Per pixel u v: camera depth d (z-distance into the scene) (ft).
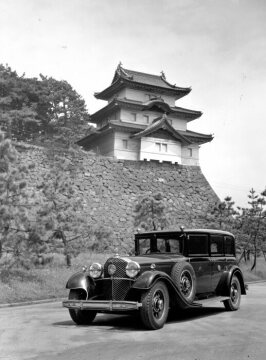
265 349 19.44
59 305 41.75
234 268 34.99
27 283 48.78
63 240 61.82
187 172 157.07
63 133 184.96
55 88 195.42
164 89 178.29
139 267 25.93
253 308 36.47
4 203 49.44
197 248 31.55
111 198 131.75
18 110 176.04
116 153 157.07
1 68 187.01
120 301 24.89
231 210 107.34
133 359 17.61
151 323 24.72
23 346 20.62
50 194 62.28
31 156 121.90
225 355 18.22
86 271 28.27
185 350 19.26
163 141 161.89
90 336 23.06
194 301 29.27
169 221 89.15
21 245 48.96
